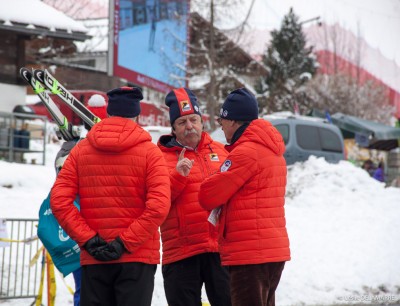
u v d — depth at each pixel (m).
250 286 8.12
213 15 50.56
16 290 13.91
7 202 20.62
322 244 19.75
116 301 7.69
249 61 70.75
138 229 7.32
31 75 9.78
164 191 7.48
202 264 9.32
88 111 10.95
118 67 53.81
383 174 47.66
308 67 98.88
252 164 8.15
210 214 8.51
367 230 21.45
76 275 10.51
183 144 9.59
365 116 99.00
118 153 7.59
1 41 34.00
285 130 33.03
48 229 9.77
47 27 32.91
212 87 50.75
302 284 16.91
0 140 30.94
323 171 28.08
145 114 56.22
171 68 56.91
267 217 8.21
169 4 59.66
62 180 7.69
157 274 15.72
